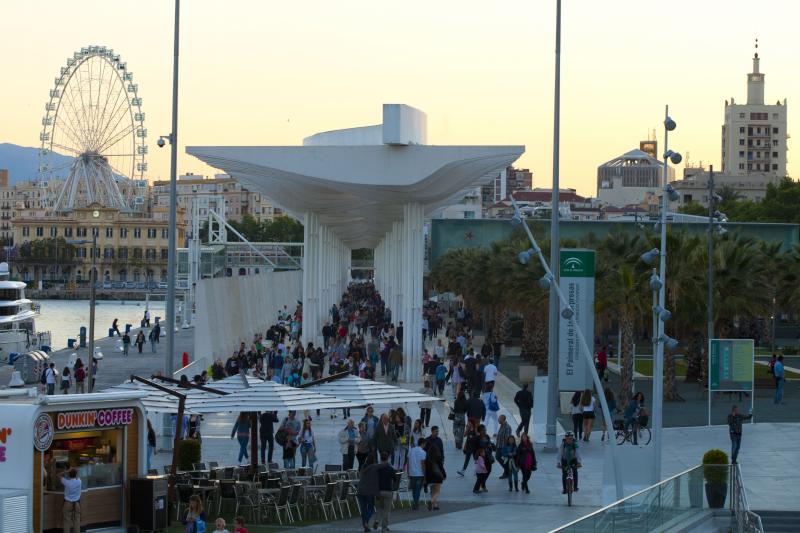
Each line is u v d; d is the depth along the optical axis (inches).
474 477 1357.0
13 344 3609.7
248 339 3095.5
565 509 1154.7
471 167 2245.3
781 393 2058.3
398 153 2207.2
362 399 1193.4
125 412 1000.2
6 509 888.3
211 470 1190.3
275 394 1142.3
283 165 2208.4
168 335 1531.7
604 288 1959.9
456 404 1549.0
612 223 4338.1
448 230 4653.1
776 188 6673.2
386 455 1045.8
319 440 1600.6
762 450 1544.0
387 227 4133.9
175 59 1563.7
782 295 2994.6
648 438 1605.6
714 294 2167.8
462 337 2439.7
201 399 1144.8
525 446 1249.4
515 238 3363.7
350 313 3754.9
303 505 1128.2
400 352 2289.6
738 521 1079.6
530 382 2410.2
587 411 1620.3
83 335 3841.0
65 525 936.3
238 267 6082.7
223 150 2208.4
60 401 935.0
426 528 1053.2
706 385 2208.4
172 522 1085.8
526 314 2893.7
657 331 1272.1
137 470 1014.4
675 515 994.1
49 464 954.1
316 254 3063.5
